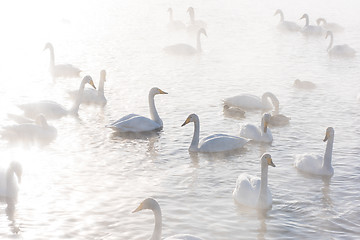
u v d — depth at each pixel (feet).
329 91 106.32
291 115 91.56
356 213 58.03
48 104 89.86
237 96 96.27
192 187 64.03
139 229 54.39
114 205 59.26
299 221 56.39
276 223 55.93
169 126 85.56
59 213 57.57
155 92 85.46
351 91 106.32
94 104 97.04
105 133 82.28
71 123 86.69
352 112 92.73
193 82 111.86
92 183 64.85
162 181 65.57
